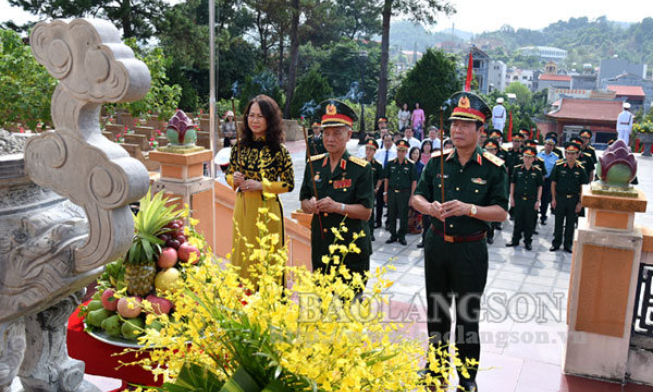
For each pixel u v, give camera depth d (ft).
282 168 11.97
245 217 11.83
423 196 11.46
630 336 11.97
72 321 8.39
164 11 42.73
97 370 7.92
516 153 34.91
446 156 11.30
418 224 30.17
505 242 28.78
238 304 4.52
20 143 7.21
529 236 27.27
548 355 13.07
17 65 22.97
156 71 28.81
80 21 5.26
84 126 5.56
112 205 5.51
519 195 27.17
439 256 10.84
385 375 4.31
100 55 5.23
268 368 4.22
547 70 356.59
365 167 11.57
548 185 32.96
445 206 10.36
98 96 5.32
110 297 7.92
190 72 50.29
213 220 17.79
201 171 17.29
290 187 12.05
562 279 22.13
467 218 10.55
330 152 11.79
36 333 7.11
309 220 16.49
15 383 7.71
